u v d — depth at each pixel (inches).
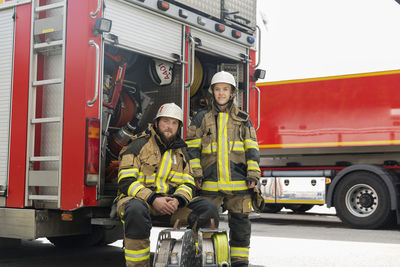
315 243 277.9
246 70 244.4
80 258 230.5
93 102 174.7
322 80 385.1
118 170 183.5
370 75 367.9
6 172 192.2
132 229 160.1
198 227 175.0
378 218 348.2
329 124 379.9
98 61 174.9
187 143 187.0
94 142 174.7
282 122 397.4
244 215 186.9
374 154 369.4
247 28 242.1
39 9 188.7
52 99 184.5
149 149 175.6
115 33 184.2
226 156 184.2
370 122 364.5
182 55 211.0
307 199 384.8
